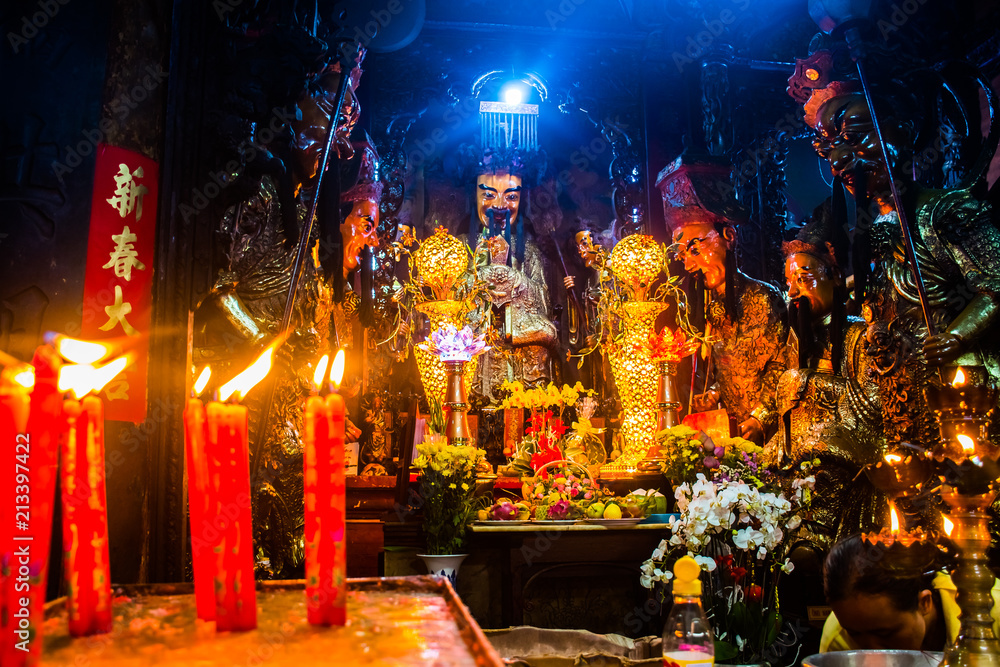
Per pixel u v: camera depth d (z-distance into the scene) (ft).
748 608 8.02
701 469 13.84
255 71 12.83
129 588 4.02
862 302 16.30
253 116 12.86
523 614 13.07
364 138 20.03
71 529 2.92
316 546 3.01
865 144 15.81
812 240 19.67
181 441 11.55
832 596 5.57
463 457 13.25
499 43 23.76
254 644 2.67
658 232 22.95
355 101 16.39
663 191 22.17
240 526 2.96
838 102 16.29
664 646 5.30
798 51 24.08
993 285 13.92
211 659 2.46
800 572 15.89
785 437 17.72
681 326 21.15
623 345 19.42
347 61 15.84
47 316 10.61
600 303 21.76
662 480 16.43
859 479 16.15
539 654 7.69
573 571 13.26
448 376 18.58
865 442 16.10
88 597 2.88
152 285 11.53
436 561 12.78
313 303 14.89
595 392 21.15
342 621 2.98
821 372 17.83
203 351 12.98
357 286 20.30
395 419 20.65
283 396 13.93
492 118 23.36
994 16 16.37
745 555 8.75
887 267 15.65
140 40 11.80
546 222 23.11
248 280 13.23
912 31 16.63
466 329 18.52
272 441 13.67
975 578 4.56
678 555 9.53
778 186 23.38
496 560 13.60
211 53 12.86
